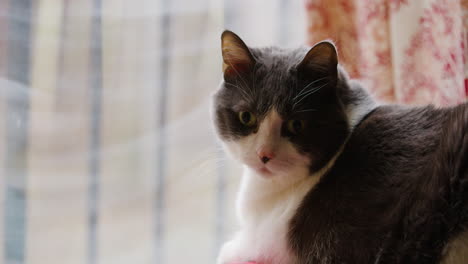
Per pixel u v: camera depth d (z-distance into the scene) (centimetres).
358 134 133
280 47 158
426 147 121
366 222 115
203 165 190
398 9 163
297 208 130
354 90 146
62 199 210
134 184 213
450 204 108
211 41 210
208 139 210
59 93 208
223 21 210
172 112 212
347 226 117
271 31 208
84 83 210
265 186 142
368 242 113
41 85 206
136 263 213
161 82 212
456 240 107
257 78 140
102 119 212
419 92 164
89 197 212
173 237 215
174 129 212
